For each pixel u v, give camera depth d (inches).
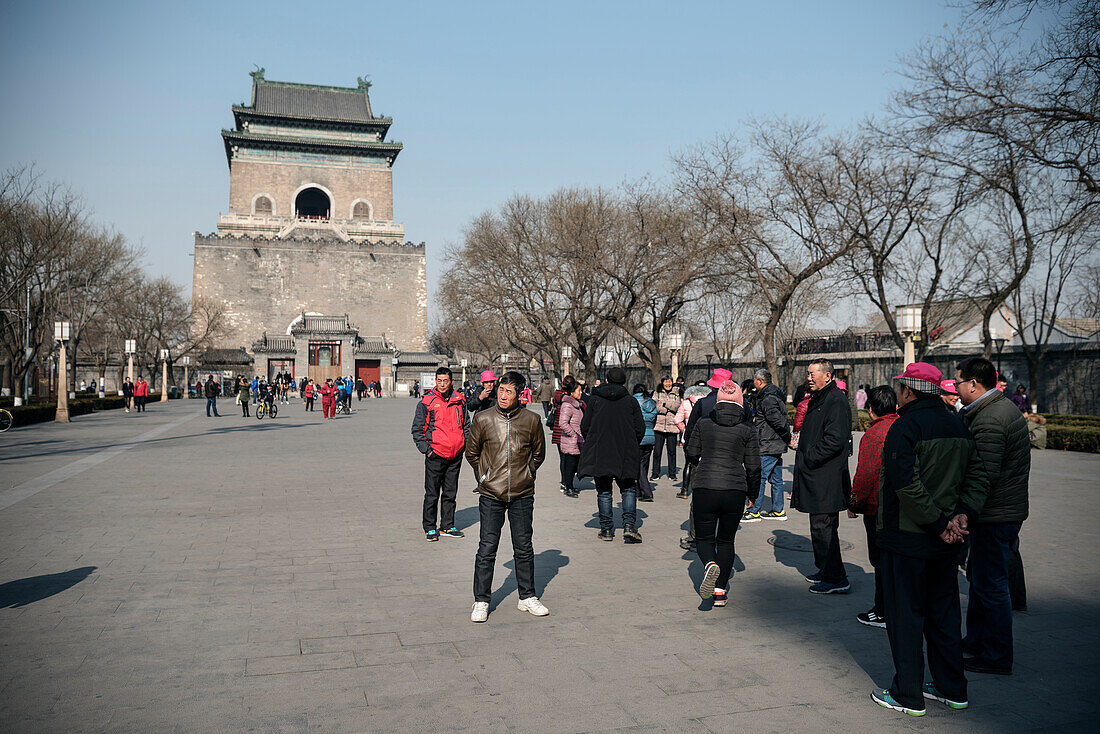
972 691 170.1
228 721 150.0
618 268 1413.6
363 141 3329.2
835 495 246.4
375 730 146.3
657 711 155.9
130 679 171.0
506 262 1638.8
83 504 401.1
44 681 169.5
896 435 163.3
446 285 1899.6
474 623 213.0
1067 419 867.4
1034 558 290.0
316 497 430.3
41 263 1357.0
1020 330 1030.4
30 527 340.8
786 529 357.7
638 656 187.6
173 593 239.3
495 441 221.5
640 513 396.2
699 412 375.6
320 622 212.2
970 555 190.4
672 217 1330.0
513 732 145.7
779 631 208.4
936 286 994.7
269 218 3179.1
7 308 1407.5
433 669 177.9
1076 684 173.6
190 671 175.8
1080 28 553.0
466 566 278.2
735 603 235.6
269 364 2407.7
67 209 1406.3
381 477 515.8
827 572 247.4
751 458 232.7
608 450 321.4
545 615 220.1
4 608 222.8
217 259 2992.1
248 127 3243.1
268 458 632.4
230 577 259.6
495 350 2716.5
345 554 295.4
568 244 1473.9
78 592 239.6
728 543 234.8
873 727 150.3
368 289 3161.9
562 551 306.2
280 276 3058.6
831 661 185.9
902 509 161.3
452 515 331.0
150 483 479.2
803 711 157.2
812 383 257.1
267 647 191.9
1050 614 222.8
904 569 160.7
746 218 1103.6
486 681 170.9
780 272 1289.4
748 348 2036.2
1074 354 1034.7
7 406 1246.3
